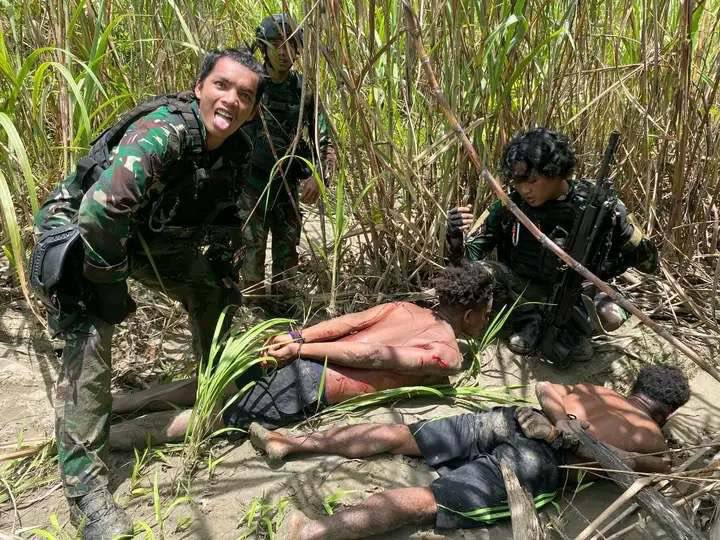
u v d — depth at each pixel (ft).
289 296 10.84
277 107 9.50
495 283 9.64
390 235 10.31
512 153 8.47
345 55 8.45
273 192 10.03
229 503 7.07
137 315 10.18
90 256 6.26
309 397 8.21
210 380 7.53
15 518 6.91
